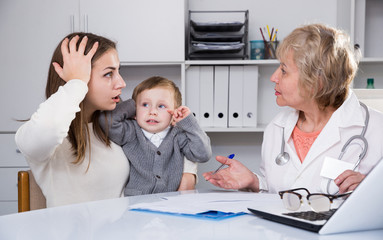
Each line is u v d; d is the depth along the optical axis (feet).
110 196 4.19
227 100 8.07
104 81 3.93
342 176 3.28
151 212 2.76
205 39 7.95
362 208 2.08
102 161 4.14
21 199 3.92
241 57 8.21
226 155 9.05
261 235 2.15
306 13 8.77
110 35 7.85
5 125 7.98
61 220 2.53
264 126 8.18
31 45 7.93
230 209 2.71
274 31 8.79
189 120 4.48
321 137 4.02
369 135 3.96
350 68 4.04
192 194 3.46
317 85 3.98
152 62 7.89
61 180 3.89
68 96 3.38
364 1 7.91
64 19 7.88
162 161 4.43
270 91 8.91
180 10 7.83
